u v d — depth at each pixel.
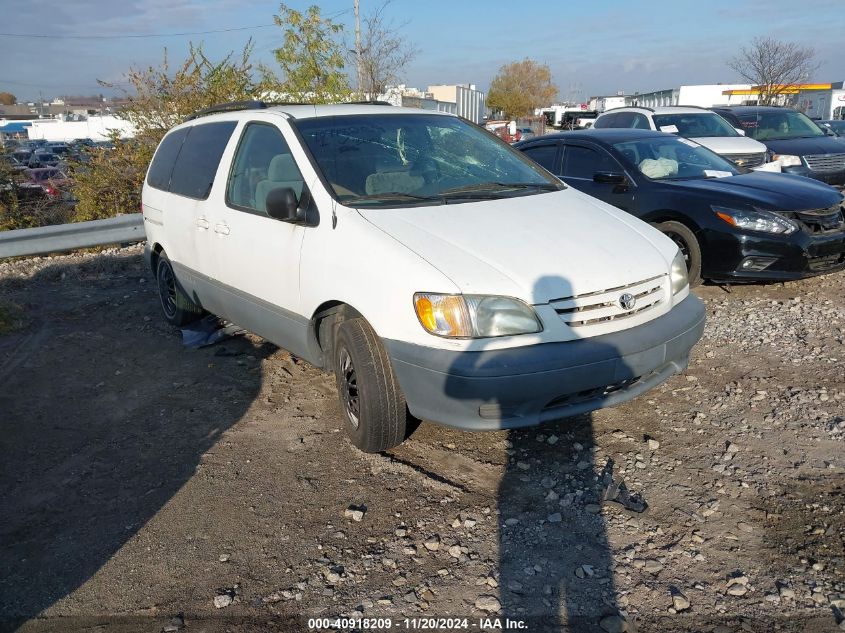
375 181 4.16
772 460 3.71
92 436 4.31
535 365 3.25
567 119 35.91
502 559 3.04
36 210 12.02
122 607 2.86
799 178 7.10
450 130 4.91
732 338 5.52
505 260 3.46
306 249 4.01
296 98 13.58
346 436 4.15
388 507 3.44
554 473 3.68
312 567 3.04
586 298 3.43
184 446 4.14
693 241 6.59
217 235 4.90
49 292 7.59
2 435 4.36
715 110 13.89
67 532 3.37
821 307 6.20
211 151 5.27
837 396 4.38
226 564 3.08
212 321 6.10
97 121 55.94
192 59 12.01
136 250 9.36
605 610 2.73
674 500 3.40
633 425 4.15
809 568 2.90
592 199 4.52
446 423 3.41
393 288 3.45
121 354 5.68
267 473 3.80
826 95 31.00
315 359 4.23
